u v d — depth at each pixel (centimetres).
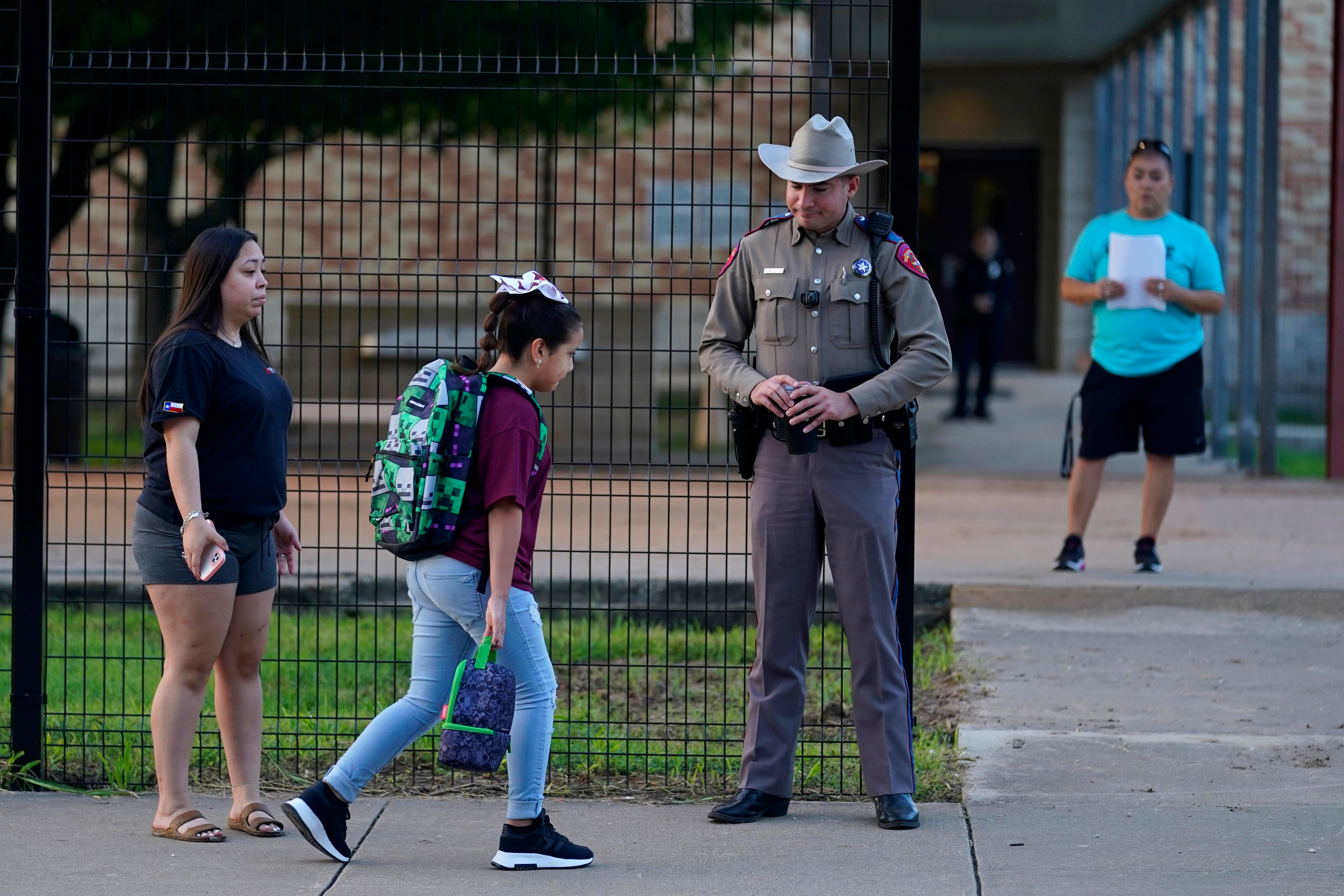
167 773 993
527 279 921
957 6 3266
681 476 2695
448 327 3166
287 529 1038
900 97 1057
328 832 922
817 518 1023
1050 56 4175
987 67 4722
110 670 1459
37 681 1110
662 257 3244
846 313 1005
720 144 3177
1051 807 1059
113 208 3303
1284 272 4216
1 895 879
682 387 3212
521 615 915
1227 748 1197
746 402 1018
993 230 4247
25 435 1095
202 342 947
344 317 3156
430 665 924
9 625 1634
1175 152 3198
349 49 2542
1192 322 1745
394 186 3241
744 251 1052
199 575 920
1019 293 5209
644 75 1085
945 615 1705
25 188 1079
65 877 913
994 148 5131
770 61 1070
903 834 1002
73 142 1138
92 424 3281
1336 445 2677
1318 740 1214
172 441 930
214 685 1333
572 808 1070
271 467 985
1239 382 2827
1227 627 1608
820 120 998
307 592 1705
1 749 1156
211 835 987
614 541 1978
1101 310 1761
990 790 1099
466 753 866
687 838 998
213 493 960
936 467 2891
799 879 911
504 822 1041
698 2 1101
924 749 1191
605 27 2661
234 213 2642
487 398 899
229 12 1106
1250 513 2333
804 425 986
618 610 1153
